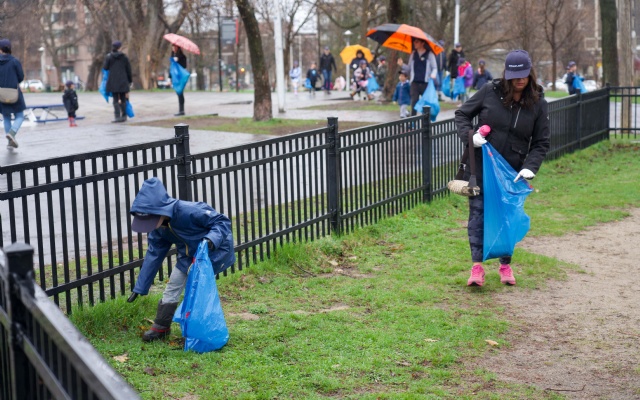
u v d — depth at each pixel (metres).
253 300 6.46
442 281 7.14
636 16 48.56
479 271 6.91
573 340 5.71
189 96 31.23
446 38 49.53
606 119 17.72
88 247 5.65
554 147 14.65
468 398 4.61
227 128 18.50
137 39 43.22
